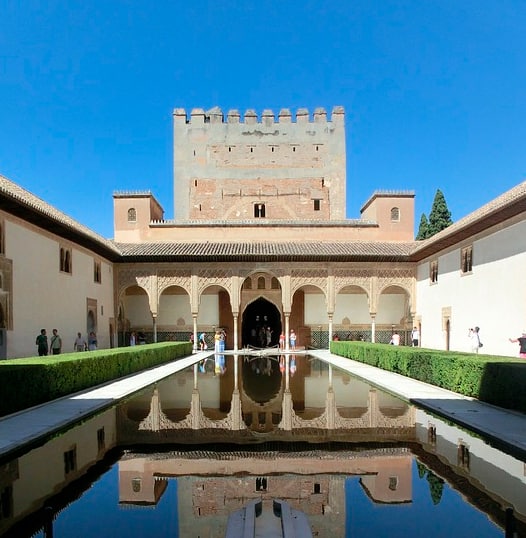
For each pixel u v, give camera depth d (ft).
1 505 13.05
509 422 20.70
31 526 11.70
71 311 54.44
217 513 12.42
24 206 38.81
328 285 71.97
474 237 51.57
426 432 20.48
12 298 40.65
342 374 44.01
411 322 73.56
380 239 81.66
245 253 69.56
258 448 18.22
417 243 77.77
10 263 40.42
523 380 22.16
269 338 88.28
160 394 32.24
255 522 10.71
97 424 22.57
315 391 33.24
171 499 13.37
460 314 55.57
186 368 50.39
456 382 29.07
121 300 75.77
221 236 81.66
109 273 69.36
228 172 100.89
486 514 12.22
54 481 14.83
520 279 42.11
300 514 11.21
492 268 47.47
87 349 58.34
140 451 17.89
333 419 23.57
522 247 41.83
